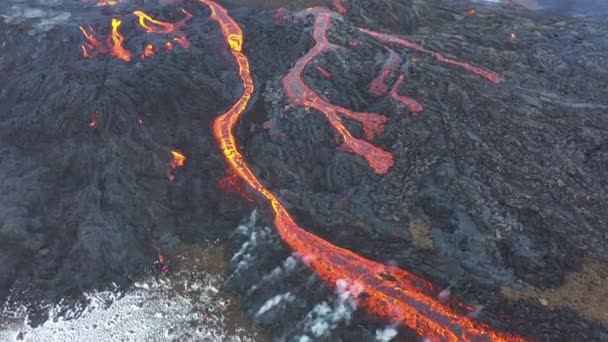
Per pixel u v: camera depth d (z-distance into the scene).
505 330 29.27
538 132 40.81
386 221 35.41
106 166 37.38
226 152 40.03
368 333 29.50
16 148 40.03
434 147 39.44
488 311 30.23
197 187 37.84
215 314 30.92
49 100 41.72
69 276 32.69
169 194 37.25
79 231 33.97
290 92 43.66
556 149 39.53
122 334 30.09
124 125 39.94
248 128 41.84
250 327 30.22
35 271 32.97
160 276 32.88
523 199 35.69
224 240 34.88
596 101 44.44
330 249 33.97
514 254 32.84
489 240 33.44
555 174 37.66
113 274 32.81
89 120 40.03
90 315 30.97
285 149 39.78
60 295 31.83
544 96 44.69
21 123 41.38
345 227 35.41
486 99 43.62
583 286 31.20
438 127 40.78
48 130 40.50
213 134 41.22
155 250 34.19
